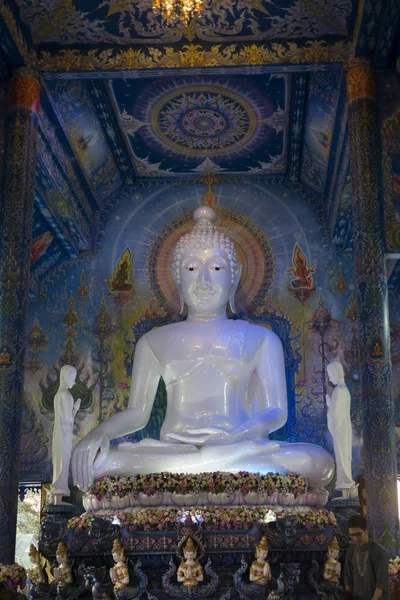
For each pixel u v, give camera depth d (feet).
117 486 33.94
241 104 42.98
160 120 44.21
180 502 33.60
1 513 31.40
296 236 48.49
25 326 33.91
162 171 49.16
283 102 42.39
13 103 35.83
